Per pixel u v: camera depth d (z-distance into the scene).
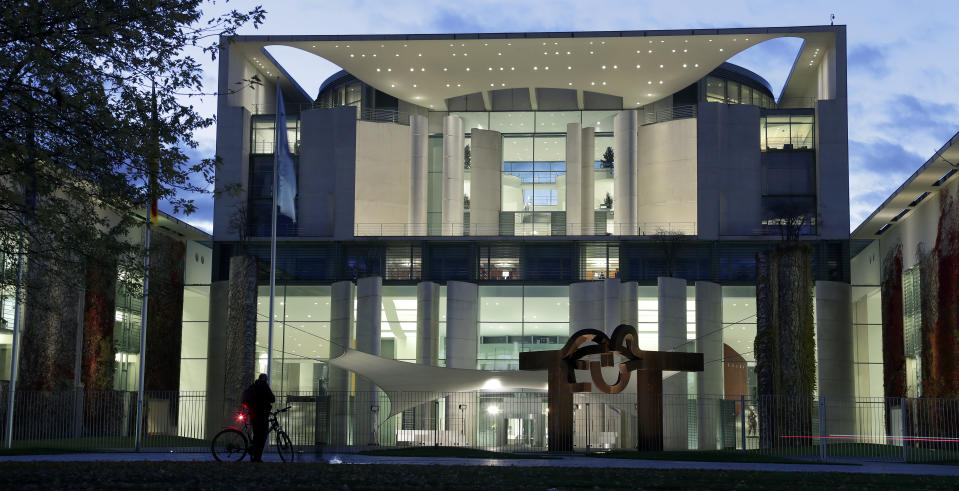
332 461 22.38
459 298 56.69
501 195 63.28
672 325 55.22
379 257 58.94
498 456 28.20
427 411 54.41
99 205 18.25
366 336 56.09
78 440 38.16
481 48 59.59
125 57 16.75
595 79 63.00
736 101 65.62
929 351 51.22
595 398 46.56
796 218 56.22
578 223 61.03
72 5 15.16
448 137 62.66
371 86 65.50
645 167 61.91
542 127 65.75
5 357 47.03
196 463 18.17
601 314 56.00
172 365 60.44
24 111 15.48
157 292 19.97
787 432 42.22
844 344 56.28
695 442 53.97
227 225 59.66
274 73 65.44
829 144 58.78
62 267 18.45
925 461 29.08
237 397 48.31
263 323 58.75
